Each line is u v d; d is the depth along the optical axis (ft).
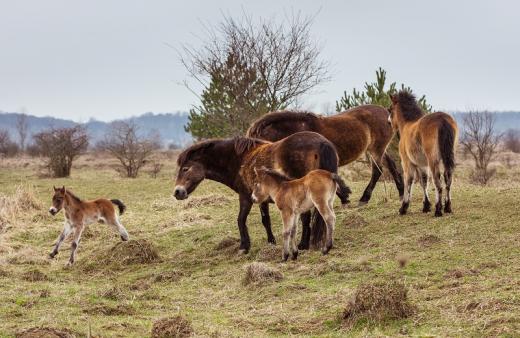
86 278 46.16
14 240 60.54
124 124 228.84
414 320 29.50
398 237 45.19
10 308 35.35
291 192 43.37
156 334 29.58
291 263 43.04
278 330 30.68
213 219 63.87
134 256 49.42
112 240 58.23
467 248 40.06
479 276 34.37
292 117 52.90
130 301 37.29
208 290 39.96
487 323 27.63
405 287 32.94
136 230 61.87
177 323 30.04
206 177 50.11
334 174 42.98
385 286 31.04
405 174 52.26
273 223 57.67
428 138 48.34
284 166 45.80
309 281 38.37
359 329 29.60
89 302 36.81
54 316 33.42
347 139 54.19
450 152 47.85
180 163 49.90
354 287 35.32
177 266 47.42
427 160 48.98
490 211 49.26
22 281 44.04
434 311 30.19
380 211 55.11
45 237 61.82
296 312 32.94
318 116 54.08
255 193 44.78
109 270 47.50
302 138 45.73
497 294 30.63
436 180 48.80
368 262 39.63
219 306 36.19
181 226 61.31
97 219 53.42
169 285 42.47
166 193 87.76
